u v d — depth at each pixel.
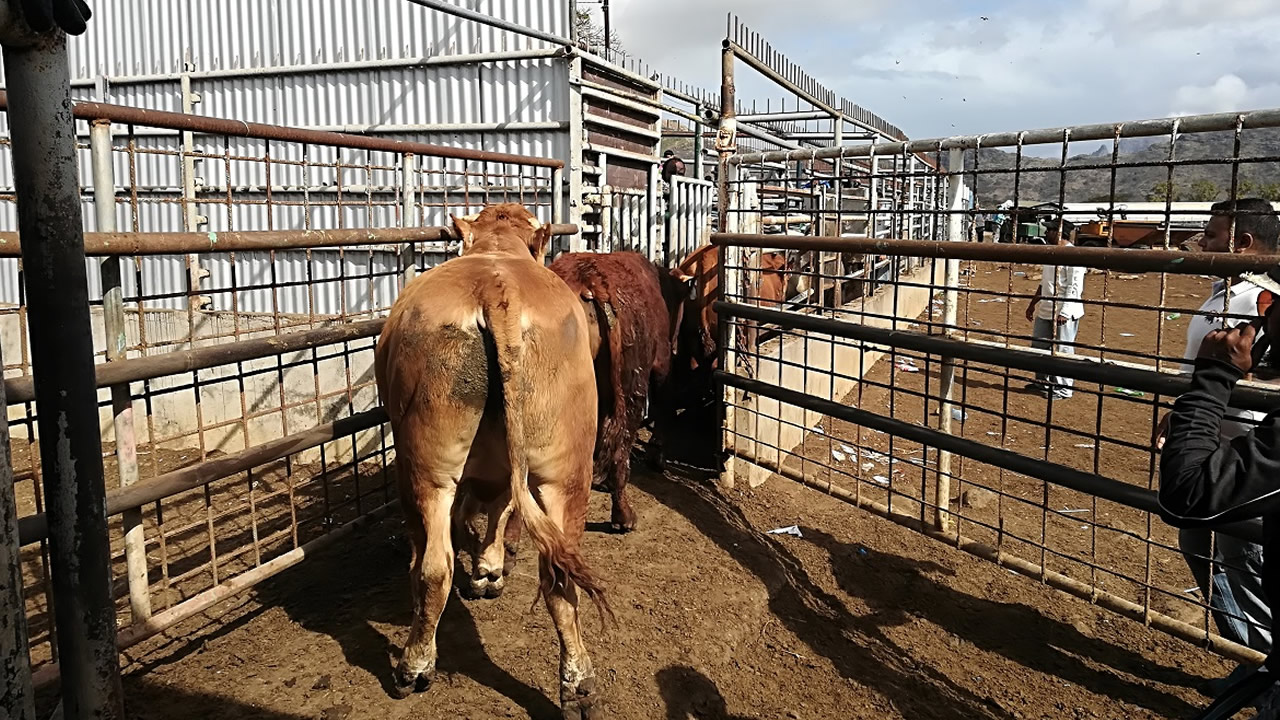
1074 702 3.54
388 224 8.87
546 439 3.02
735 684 3.63
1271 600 1.99
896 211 4.32
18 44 1.24
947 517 4.31
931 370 9.67
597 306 4.33
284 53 9.15
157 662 3.54
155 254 3.19
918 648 3.96
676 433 6.45
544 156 8.18
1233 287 3.70
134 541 3.21
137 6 9.65
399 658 3.58
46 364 1.31
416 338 2.92
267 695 3.30
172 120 3.43
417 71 8.62
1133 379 3.32
